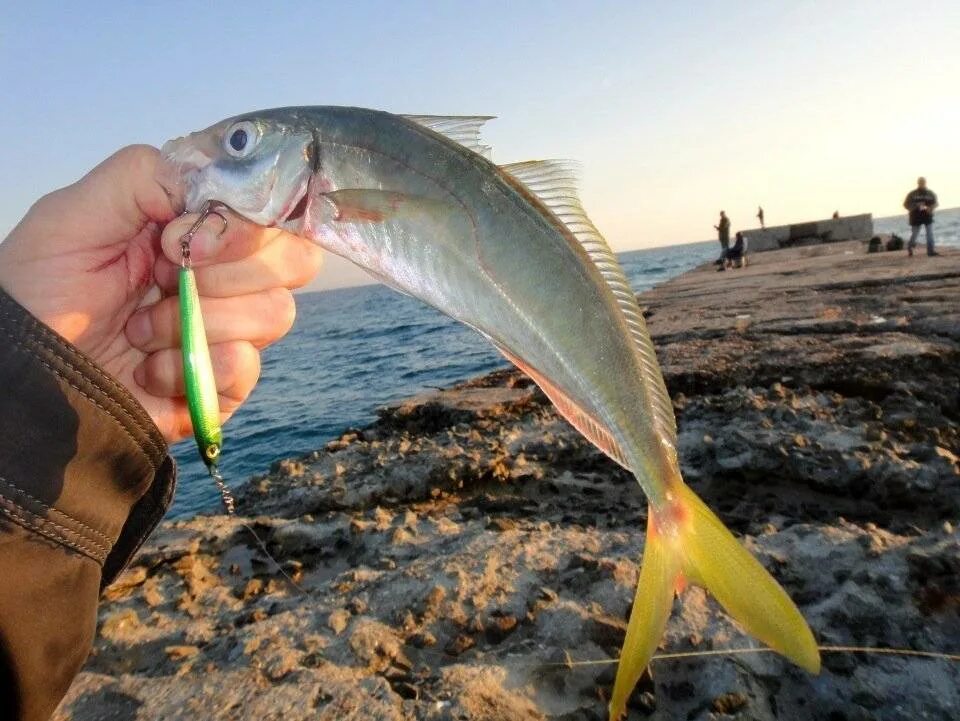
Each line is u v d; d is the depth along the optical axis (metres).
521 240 0.29
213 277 0.27
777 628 0.25
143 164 0.25
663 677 0.31
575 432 0.70
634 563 0.40
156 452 0.20
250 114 0.30
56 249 0.23
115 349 0.28
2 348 0.17
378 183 0.29
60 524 0.17
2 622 0.17
